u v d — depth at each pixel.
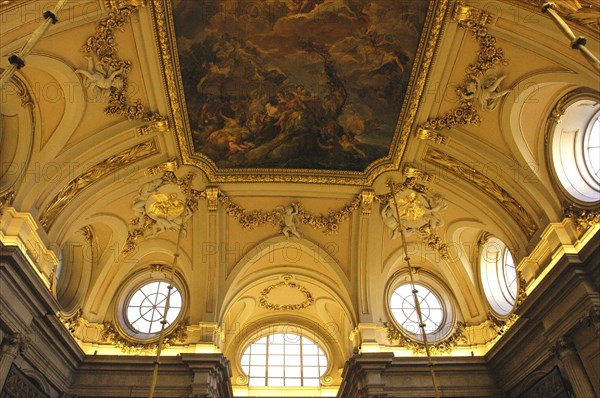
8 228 10.97
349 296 16.23
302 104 13.72
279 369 19.53
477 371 14.87
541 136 12.44
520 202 13.20
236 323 19.39
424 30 11.53
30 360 11.58
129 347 15.34
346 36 12.09
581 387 10.69
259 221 16.00
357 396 14.98
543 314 11.98
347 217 16.09
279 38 12.12
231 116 13.78
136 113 12.85
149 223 15.60
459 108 12.94
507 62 11.55
